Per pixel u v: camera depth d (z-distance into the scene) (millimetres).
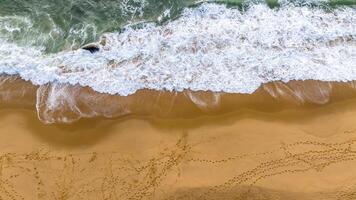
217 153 9852
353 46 11359
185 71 10922
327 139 10055
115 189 9445
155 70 10914
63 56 11047
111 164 9711
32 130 10078
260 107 10492
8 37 11266
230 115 10367
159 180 9531
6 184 9398
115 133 10117
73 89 10609
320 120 10336
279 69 10977
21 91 10531
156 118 10312
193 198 9375
